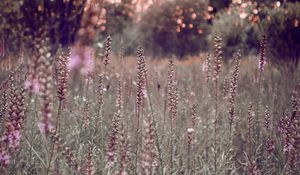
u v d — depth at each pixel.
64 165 3.43
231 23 13.18
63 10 9.15
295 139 3.56
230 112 3.96
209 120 5.08
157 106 5.33
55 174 3.16
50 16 9.10
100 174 3.67
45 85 2.83
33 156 3.77
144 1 20.00
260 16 9.34
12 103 2.98
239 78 7.79
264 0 9.51
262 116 5.04
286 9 8.78
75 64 3.43
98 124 4.46
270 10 9.02
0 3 8.47
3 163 2.99
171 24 22.48
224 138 4.64
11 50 6.89
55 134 2.94
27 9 9.01
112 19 14.41
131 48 22.02
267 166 4.09
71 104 5.16
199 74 7.94
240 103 5.71
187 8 22.25
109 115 5.09
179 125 4.86
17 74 4.31
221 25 13.64
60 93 2.98
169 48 22.59
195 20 22.09
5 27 8.09
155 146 3.89
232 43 12.65
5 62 5.12
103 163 3.71
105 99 5.31
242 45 12.35
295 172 3.65
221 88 6.40
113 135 3.11
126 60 11.17
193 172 4.00
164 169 3.66
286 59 8.39
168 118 4.81
